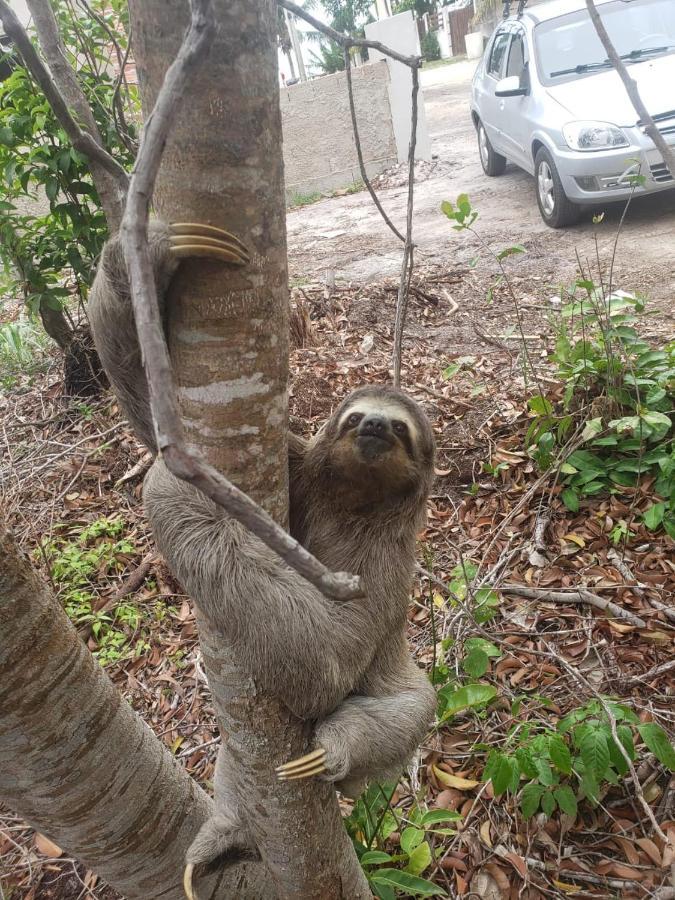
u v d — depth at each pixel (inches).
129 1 77.0
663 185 428.8
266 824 109.0
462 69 1555.1
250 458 92.5
